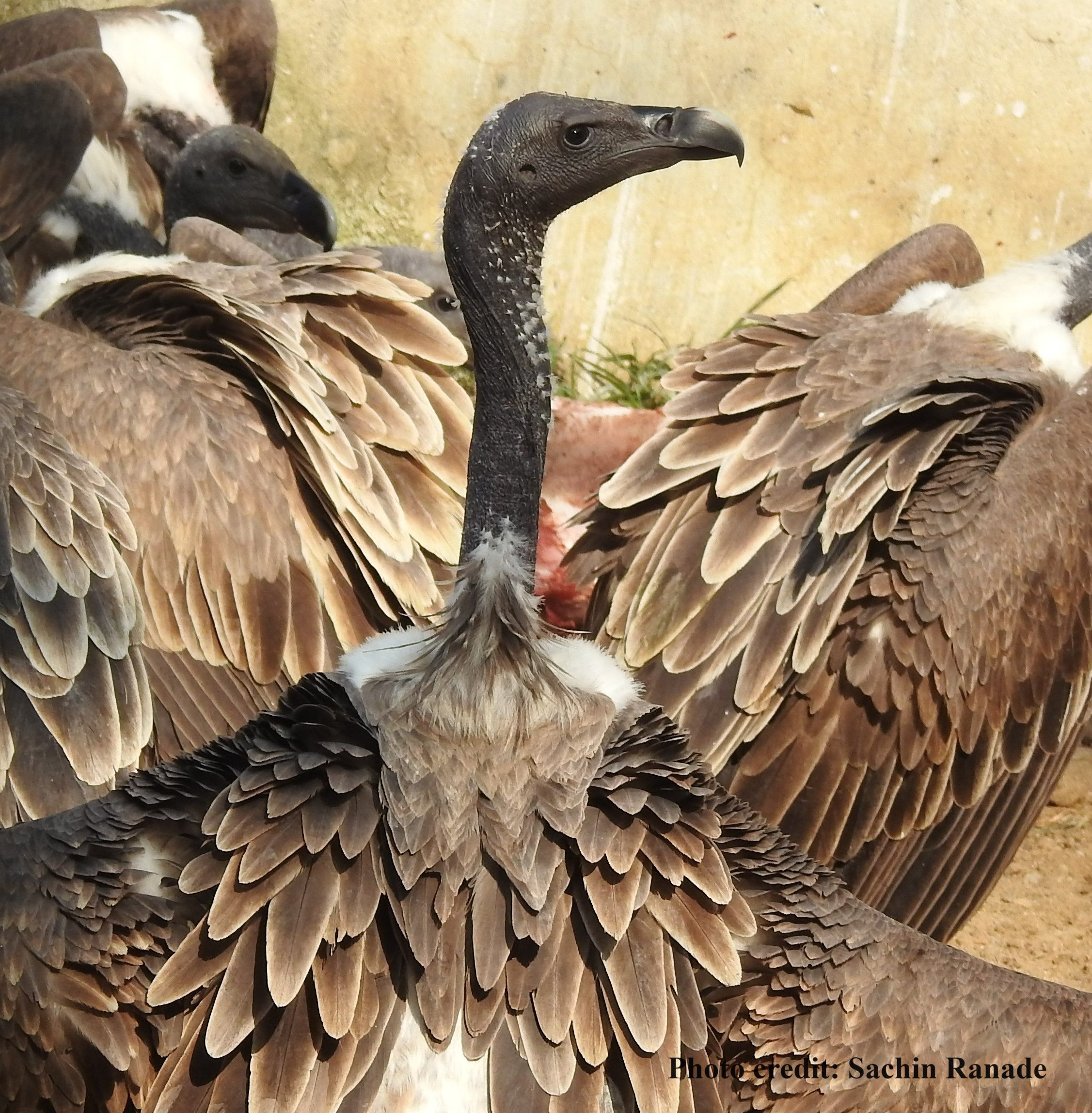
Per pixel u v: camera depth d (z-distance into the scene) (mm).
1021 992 4953
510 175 4934
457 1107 4379
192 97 12250
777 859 4723
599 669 4793
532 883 4426
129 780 4738
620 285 13148
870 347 7168
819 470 6680
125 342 7145
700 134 5125
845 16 12898
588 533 7016
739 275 13055
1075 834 8781
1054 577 6762
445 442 7152
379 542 6684
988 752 6762
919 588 6566
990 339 7426
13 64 11617
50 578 6082
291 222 11289
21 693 5996
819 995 4766
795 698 6598
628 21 13195
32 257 10641
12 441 6188
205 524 6625
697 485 6848
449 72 13461
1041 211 12805
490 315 4934
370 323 7230
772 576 6578
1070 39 12711
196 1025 4406
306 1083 4305
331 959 4379
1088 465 6922
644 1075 4395
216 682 6578
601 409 10039
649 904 4539
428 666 4652
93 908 4598
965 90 12828
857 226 12984
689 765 4574
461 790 4504
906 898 6852
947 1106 4816
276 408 6828
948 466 6703
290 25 13586
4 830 4832
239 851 4438
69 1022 4645
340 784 4457
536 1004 4402
